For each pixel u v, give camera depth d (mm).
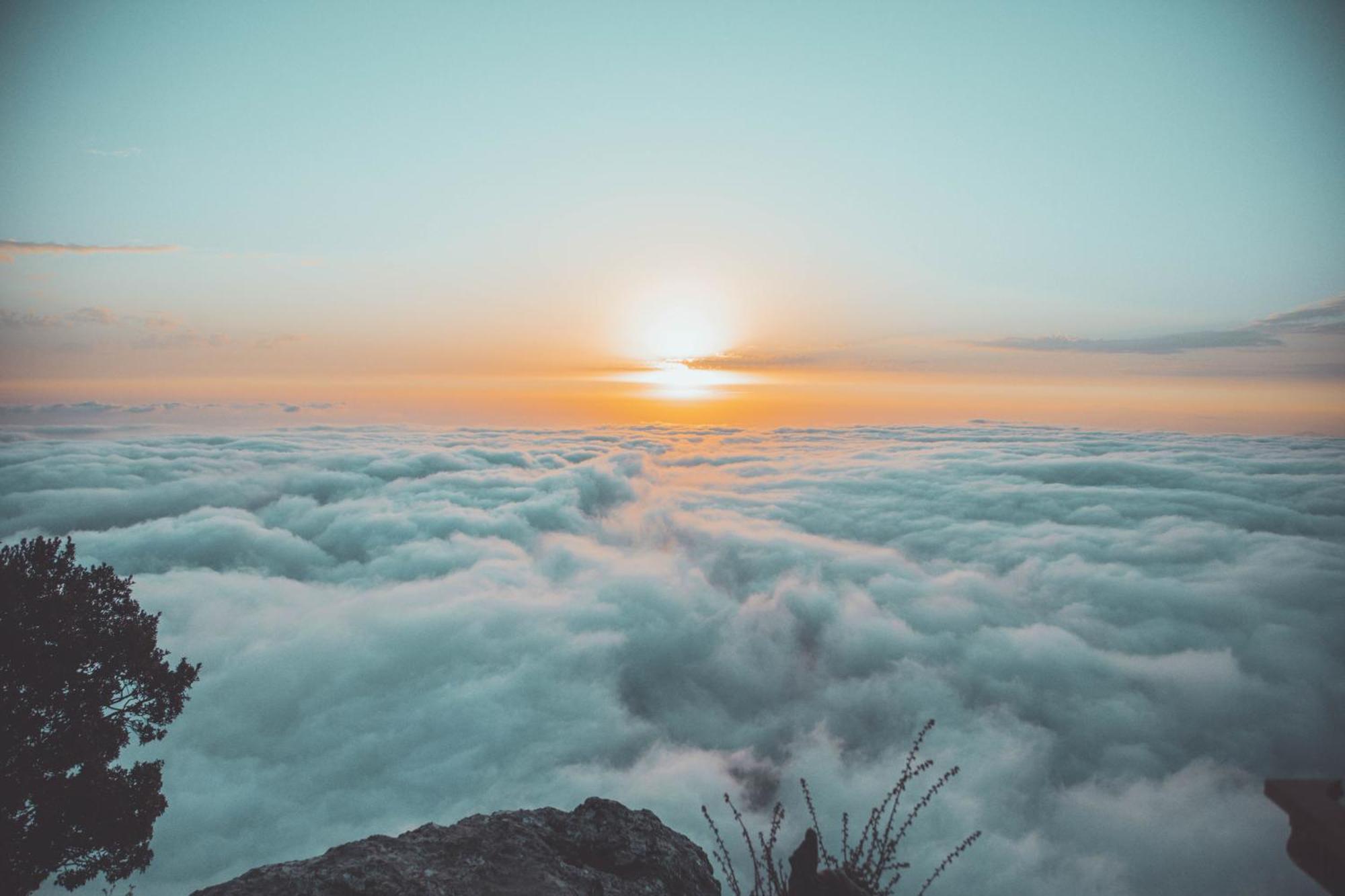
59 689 10125
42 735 10039
